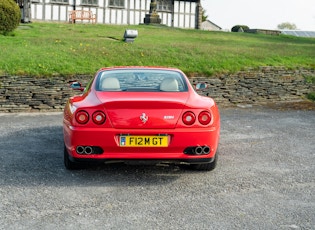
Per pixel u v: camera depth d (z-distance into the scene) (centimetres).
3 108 1133
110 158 514
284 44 2320
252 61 1584
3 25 1925
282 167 617
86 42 1736
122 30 2647
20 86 1155
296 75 1488
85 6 3709
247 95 1384
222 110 1219
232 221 415
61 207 446
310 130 919
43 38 1794
